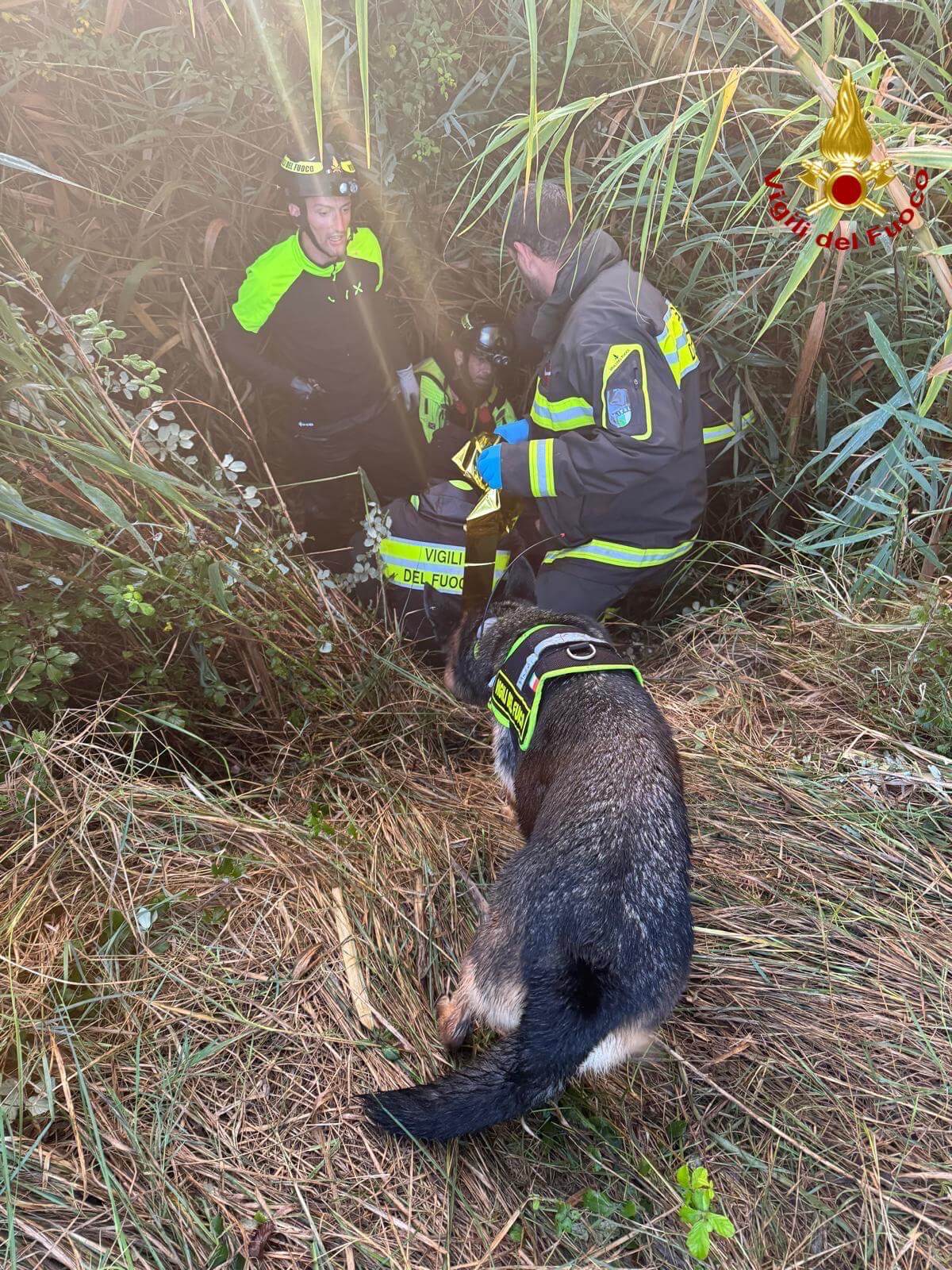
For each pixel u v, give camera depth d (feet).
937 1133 5.34
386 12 9.74
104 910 5.92
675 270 10.03
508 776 6.53
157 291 10.03
